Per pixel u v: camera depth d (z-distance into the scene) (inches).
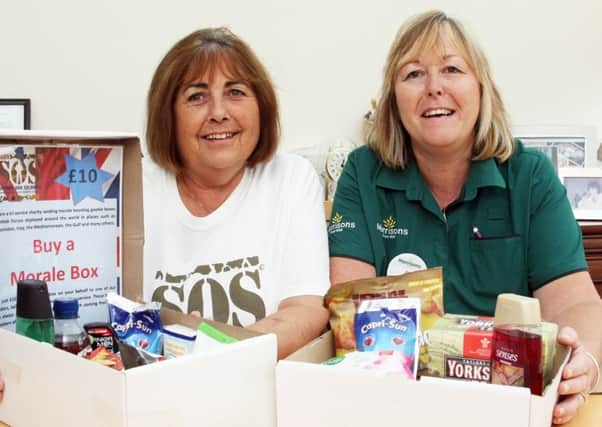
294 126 103.2
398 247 56.9
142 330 37.2
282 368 31.1
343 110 103.6
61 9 99.0
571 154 100.3
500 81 103.3
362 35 103.0
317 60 103.1
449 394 27.8
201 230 52.6
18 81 99.7
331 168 95.7
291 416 31.0
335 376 29.9
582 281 52.1
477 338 34.2
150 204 53.7
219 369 30.2
